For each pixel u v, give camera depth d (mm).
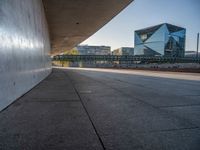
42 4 15078
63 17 21391
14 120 3500
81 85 9227
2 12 4141
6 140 2619
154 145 2525
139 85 9562
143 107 4688
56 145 2486
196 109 4547
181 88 8508
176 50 179250
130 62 107812
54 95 6242
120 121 3541
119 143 2580
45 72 14469
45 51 14836
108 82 10930
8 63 4578
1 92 4160
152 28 178750
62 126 3217
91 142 2598
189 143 2600
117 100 5539
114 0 16375
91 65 92750
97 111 4254
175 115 3996
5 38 4359
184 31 186750
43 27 14367
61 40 40875
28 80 7125
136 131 3035
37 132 2924
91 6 17688
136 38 196125
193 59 114188
